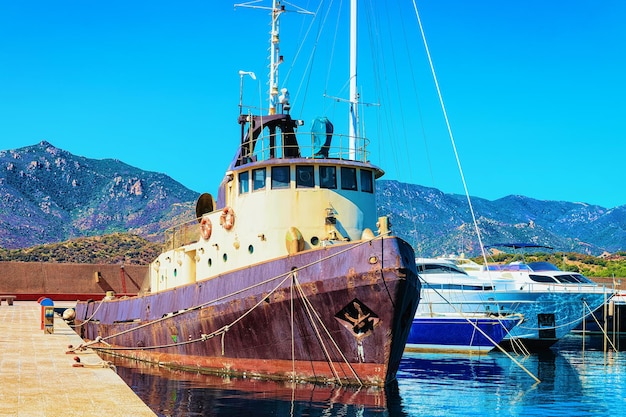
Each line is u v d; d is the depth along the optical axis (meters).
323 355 23.58
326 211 25.80
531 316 42.59
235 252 27.25
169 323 28.89
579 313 43.31
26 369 20.31
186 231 31.77
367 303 22.42
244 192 27.14
